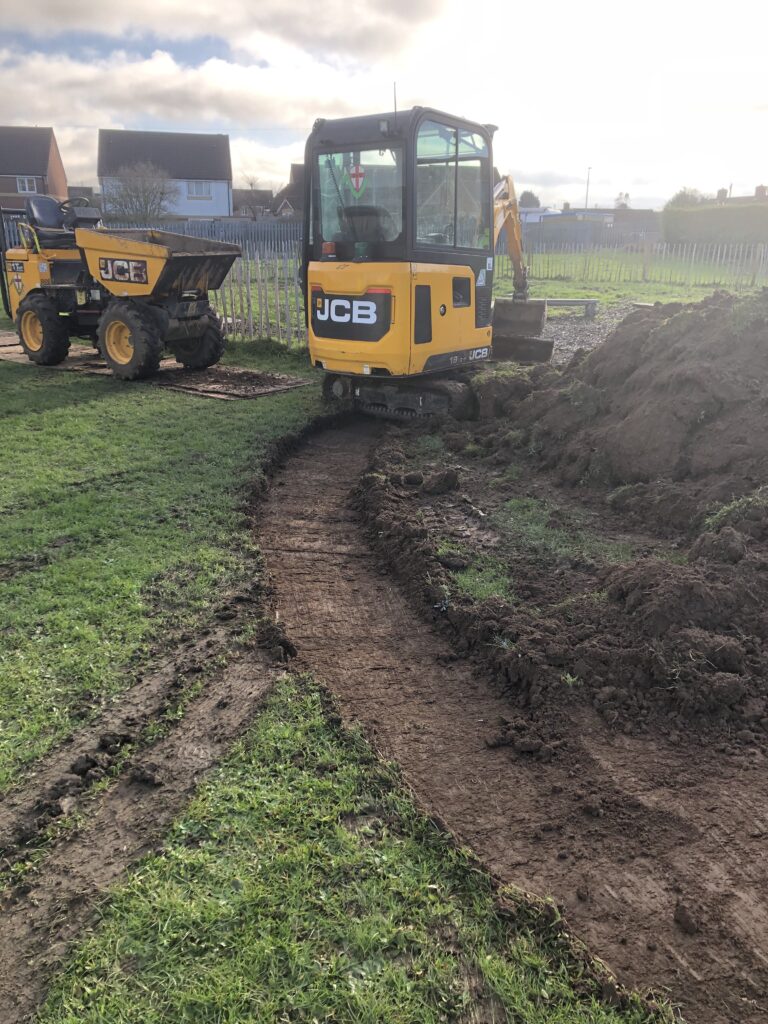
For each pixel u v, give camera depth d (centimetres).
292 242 2744
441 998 216
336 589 479
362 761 314
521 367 904
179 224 3847
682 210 3278
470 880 255
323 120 781
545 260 2773
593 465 640
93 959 227
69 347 1241
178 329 1089
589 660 370
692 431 606
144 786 301
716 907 249
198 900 245
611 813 290
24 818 284
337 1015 210
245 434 788
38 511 581
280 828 276
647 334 744
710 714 342
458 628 422
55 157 5900
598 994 220
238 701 355
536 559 502
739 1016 215
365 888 251
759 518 477
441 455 743
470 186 845
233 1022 207
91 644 397
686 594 396
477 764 319
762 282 2253
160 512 586
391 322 772
